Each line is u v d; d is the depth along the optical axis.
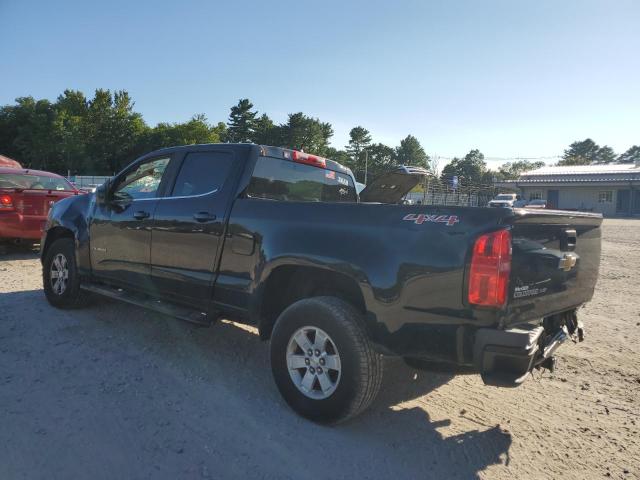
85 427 3.08
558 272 3.22
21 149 85.12
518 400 3.88
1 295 6.31
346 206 3.26
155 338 4.87
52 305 5.79
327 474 2.74
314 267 3.27
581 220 3.46
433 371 3.06
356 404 3.07
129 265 4.73
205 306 4.01
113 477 2.59
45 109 86.25
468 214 2.76
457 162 111.00
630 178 44.72
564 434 3.35
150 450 2.87
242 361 4.39
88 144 88.62
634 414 3.68
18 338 4.66
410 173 5.12
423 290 2.82
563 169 54.03
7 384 3.65
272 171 4.27
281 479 2.66
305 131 100.19
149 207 4.52
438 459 2.96
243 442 3.02
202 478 2.62
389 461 2.90
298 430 3.20
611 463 3.01
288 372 3.38
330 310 3.13
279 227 3.50
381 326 2.97
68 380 3.77
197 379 3.94
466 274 2.68
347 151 114.56
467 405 3.75
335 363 3.17
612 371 4.54
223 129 97.88
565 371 4.52
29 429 3.02
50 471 2.61
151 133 90.50
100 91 88.94
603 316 6.57
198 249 4.04
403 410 3.61
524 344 2.57
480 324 2.68
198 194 4.24
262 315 3.69
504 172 102.62
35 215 8.98
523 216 2.75
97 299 5.99
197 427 3.16
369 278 3.00
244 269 3.70
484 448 3.12
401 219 2.98
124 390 3.65
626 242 17.42
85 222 5.29
